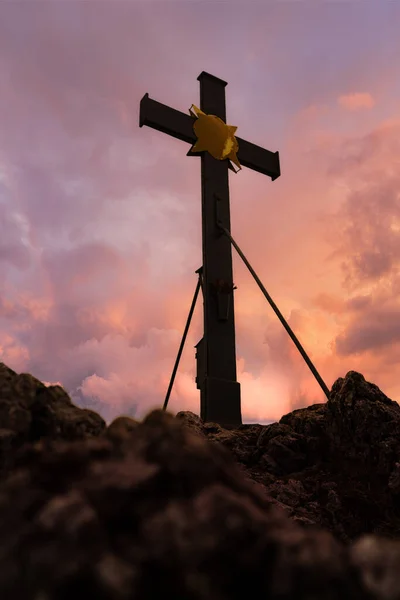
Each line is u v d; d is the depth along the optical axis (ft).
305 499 15.79
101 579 3.19
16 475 4.28
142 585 3.33
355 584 3.66
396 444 15.76
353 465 16.49
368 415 16.51
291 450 17.90
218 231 33.04
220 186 33.99
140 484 3.86
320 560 3.54
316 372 22.45
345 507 15.23
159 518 3.59
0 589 3.37
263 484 16.51
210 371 30.27
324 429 18.17
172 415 4.86
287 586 3.45
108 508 3.74
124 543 3.58
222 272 32.48
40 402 6.27
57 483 4.25
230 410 29.60
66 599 3.23
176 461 4.11
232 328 31.60
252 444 19.71
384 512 14.92
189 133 33.53
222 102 36.37
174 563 3.40
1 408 5.94
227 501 3.71
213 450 4.82
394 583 3.54
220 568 3.49
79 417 6.24
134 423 5.97
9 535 3.63
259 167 36.68
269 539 3.66
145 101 32.48
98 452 4.56
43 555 3.33
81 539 3.39
